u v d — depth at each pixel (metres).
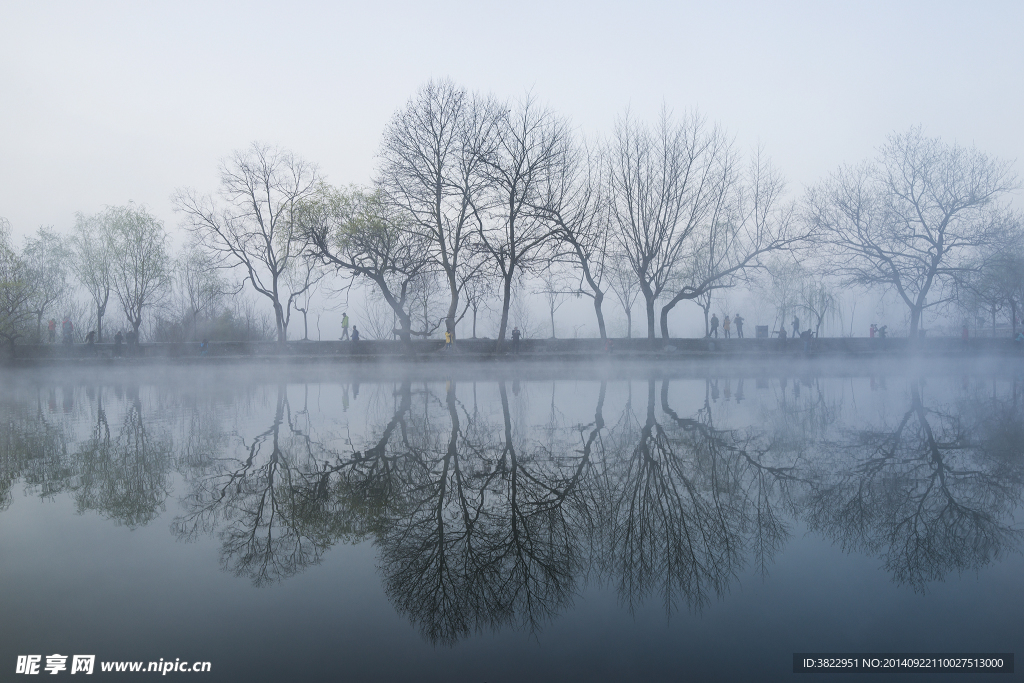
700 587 3.34
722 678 2.39
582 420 9.67
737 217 31.56
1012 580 3.33
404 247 28.98
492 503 4.97
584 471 6.02
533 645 2.70
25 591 3.24
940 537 4.03
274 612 3.03
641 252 32.06
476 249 28.62
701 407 11.34
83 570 3.55
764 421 9.33
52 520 4.51
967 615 2.90
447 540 4.12
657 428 8.66
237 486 5.50
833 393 14.22
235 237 34.47
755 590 3.27
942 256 31.98
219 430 8.98
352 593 3.27
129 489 5.41
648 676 2.42
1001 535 4.05
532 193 28.73
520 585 3.40
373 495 5.20
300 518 4.58
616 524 4.43
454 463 6.45
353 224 27.84
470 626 2.91
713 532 4.23
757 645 2.67
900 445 7.20
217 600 3.16
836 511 4.64
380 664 2.53
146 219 35.91
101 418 10.84
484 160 27.28
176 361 30.61
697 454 6.77
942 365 27.86
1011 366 27.14
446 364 29.73
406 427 9.11
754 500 4.96
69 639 2.71
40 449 7.52
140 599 3.17
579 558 3.79
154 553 3.87
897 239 31.62
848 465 6.14
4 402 14.55
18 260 31.83
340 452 7.10
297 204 29.84
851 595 3.19
